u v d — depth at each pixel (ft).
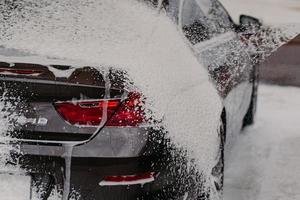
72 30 13.05
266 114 26.30
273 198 17.65
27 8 13.99
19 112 11.22
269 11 48.98
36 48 12.09
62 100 11.29
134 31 13.61
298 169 19.92
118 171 11.36
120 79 11.55
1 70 11.22
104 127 11.34
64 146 11.23
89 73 11.41
